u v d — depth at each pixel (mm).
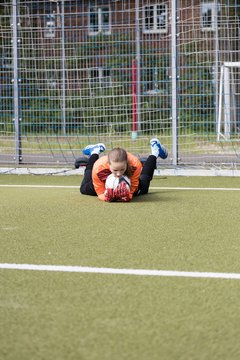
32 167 19078
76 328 5844
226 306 6379
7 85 27078
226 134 22859
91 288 6988
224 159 20844
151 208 12125
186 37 25938
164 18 26375
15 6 19219
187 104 25609
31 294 6809
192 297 6660
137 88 24859
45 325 5922
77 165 14820
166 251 8617
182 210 11875
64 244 9062
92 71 29484
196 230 10016
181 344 5465
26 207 12297
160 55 26969
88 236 9594
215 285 7059
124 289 6941
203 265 7883
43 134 24172
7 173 18766
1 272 7641
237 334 5676
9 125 23875
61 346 5445
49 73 26344
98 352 5316
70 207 12266
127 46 29484
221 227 10250
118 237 9516
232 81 25953
